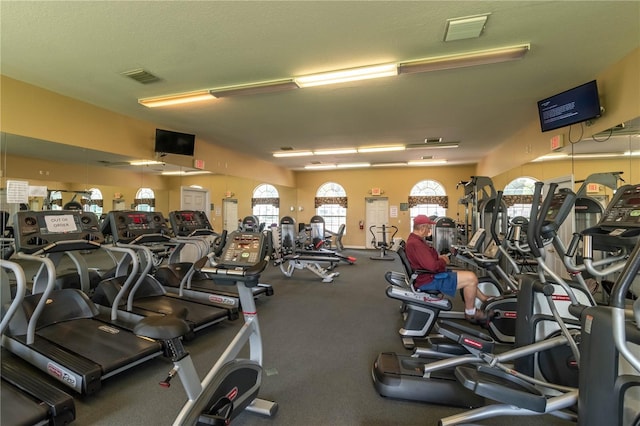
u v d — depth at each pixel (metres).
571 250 2.13
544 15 2.39
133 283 3.69
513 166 6.15
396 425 1.86
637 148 2.89
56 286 3.60
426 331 3.05
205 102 4.32
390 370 2.22
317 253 7.24
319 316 3.94
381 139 6.56
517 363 2.21
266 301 4.65
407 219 11.08
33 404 1.73
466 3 2.25
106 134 4.59
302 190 12.15
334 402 2.09
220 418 1.45
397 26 2.54
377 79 3.57
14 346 2.51
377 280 6.23
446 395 2.03
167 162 5.73
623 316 1.17
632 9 2.30
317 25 2.52
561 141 4.15
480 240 4.45
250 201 9.02
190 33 2.62
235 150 7.86
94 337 2.65
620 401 1.22
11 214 3.62
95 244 3.04
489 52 2.92
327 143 6.97
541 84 3.70
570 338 1.82
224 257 2.04
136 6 2.25
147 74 3.42
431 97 4.14
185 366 1.41
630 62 2.94
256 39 2.72
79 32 2.59
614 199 2.34
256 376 1.94
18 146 3.73
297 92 3.97
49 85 3.72
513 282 3.52
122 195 5.19
